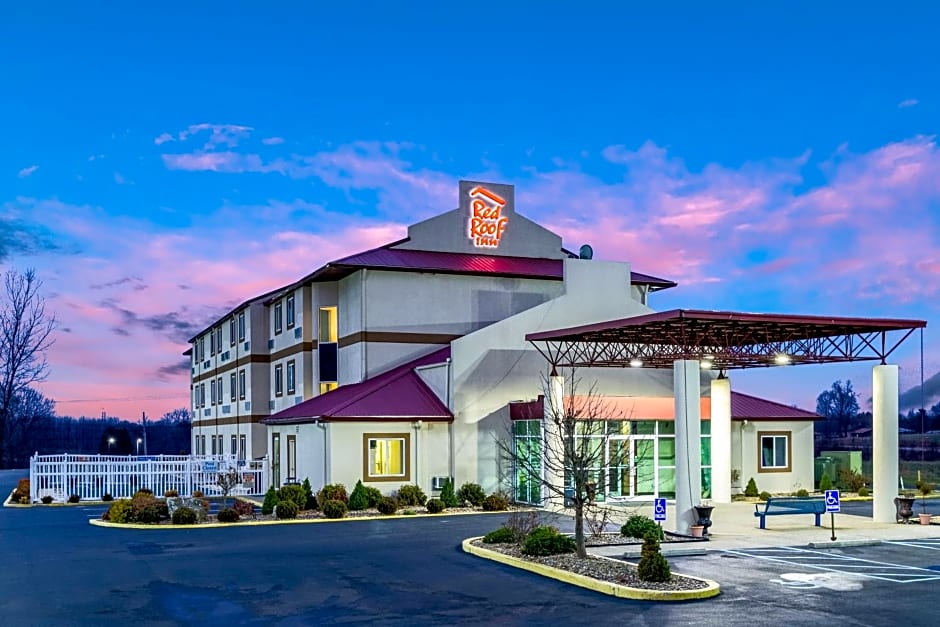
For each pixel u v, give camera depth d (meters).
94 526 23.42
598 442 27.58
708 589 13.94
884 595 13.94
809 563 17.06
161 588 14.73
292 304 38.47
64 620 12.50
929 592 14.17
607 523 22.09
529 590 14.42
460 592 14.29
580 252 34.41
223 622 12.37
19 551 18.84
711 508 20.72
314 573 16.06
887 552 18.55
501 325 29.95
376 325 32.97
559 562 16.27
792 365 29.08
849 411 80.69
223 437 48.47
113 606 13.38
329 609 13.12
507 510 26.75
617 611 12.88
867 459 57.94
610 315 31.56
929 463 47.81
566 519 24.00
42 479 30.83
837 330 24.89
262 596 14.06
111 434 68.00
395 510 25.84
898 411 24.06
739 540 20.16
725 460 29.64
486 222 36.47
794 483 33.41
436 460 28.94
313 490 29.16
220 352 50.03
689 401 21.48
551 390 26.45
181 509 23.70
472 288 34.56
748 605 13.23
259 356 42.44
